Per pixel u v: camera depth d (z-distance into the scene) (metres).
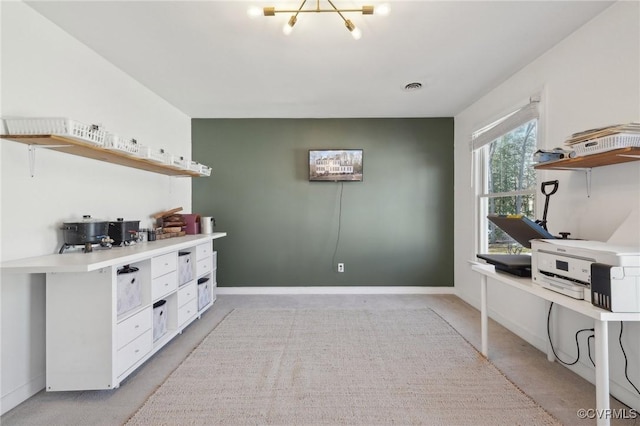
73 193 2.03
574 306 1.30
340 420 1.50
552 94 2.14
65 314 1.68
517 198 2.68
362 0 1.70
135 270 2.01
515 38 2.04
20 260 1.63
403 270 3.76
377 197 3.78
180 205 3.51
